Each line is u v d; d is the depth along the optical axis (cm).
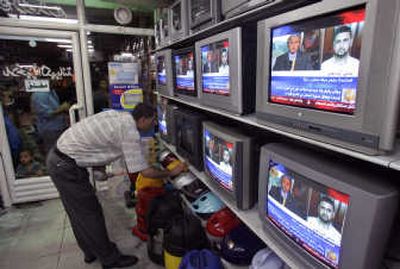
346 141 80
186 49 206
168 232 195
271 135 150
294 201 105
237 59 132
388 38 64
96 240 198
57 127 335
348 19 75
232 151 143
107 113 196
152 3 298
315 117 90
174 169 221
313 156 107
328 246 91
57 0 334
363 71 71
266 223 126
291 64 98
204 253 167
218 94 157
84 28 324
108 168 375
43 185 325
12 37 294
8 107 306
